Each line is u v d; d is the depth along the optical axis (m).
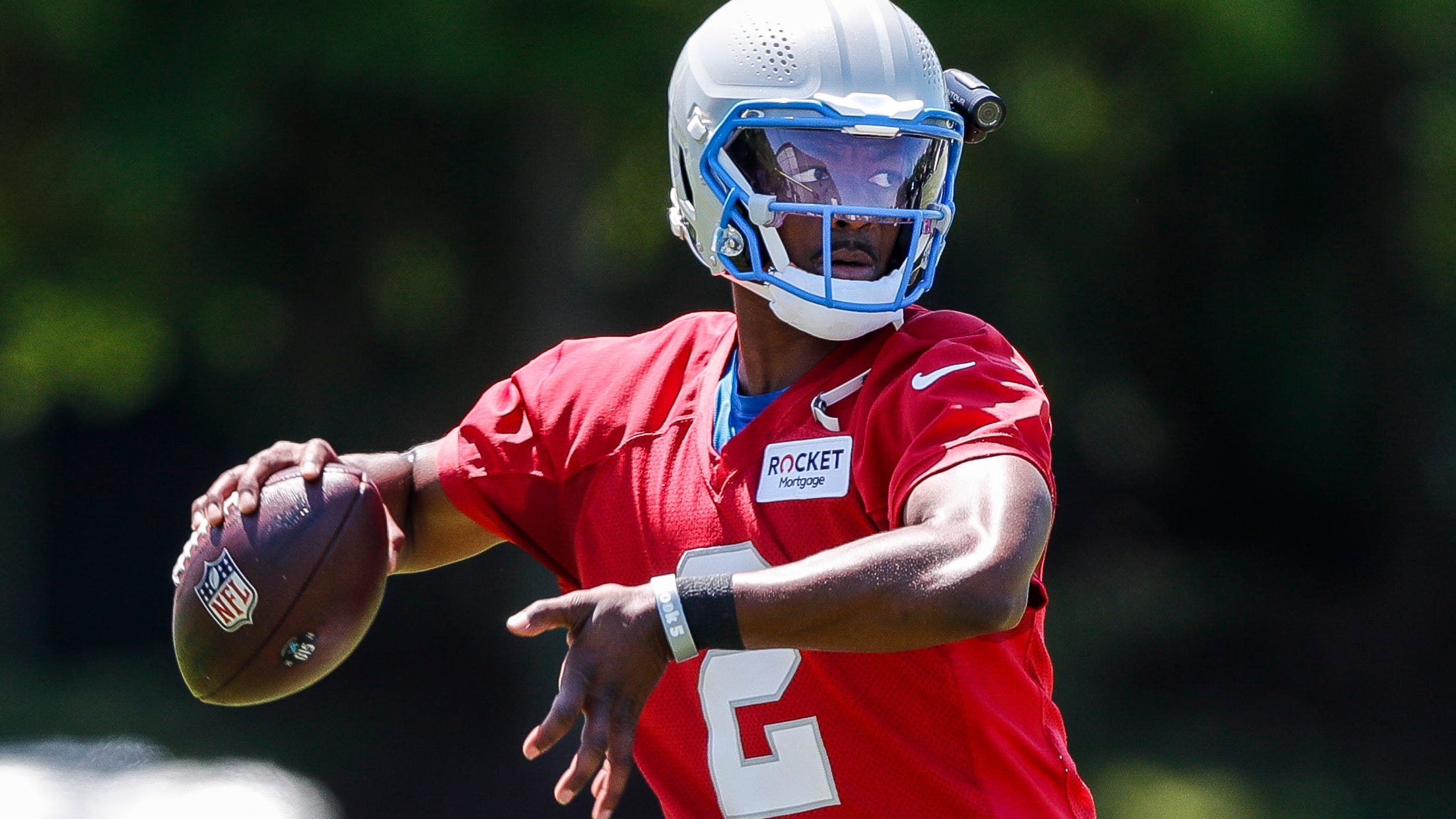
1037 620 9.44
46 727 41.25
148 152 34.28
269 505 10.36
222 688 10.41
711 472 9.78
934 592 7.45
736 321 10.53
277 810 23.00
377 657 46.88
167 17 34.31
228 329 46.00
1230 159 50.41
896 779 9.29
